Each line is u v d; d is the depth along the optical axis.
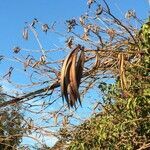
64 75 3.02
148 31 5.58
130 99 5.75
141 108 5.81
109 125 6.26
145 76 5.77
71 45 5.71
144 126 5.91
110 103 6.34
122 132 6.04
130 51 5.73
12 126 6.87
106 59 5.97
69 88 3.00
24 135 6.86
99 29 6.09
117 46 5.98
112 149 6.33
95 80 6.52
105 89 6.45
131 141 6.05
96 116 6.66
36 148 7.13
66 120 6.82
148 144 5.71
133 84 5.79
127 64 5.74
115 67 5.98
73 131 6.84
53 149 7.14
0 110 6.57
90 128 6.77
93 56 5.85
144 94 5.74
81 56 3.08
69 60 3.05
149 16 5.95
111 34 6.01
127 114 5.97
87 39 5.98
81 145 6.67
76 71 3.04
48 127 6.84
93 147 6.59
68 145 7.02
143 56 5.71
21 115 6.73
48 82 6.04
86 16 6.07
